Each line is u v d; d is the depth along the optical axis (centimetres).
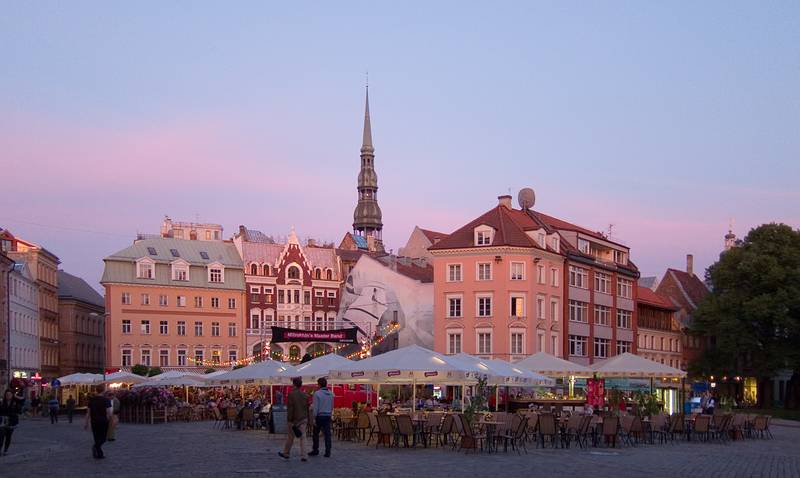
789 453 3747
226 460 3056
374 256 10894
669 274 12569
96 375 7588
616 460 3209
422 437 3875
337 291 12488
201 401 8144
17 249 11062
